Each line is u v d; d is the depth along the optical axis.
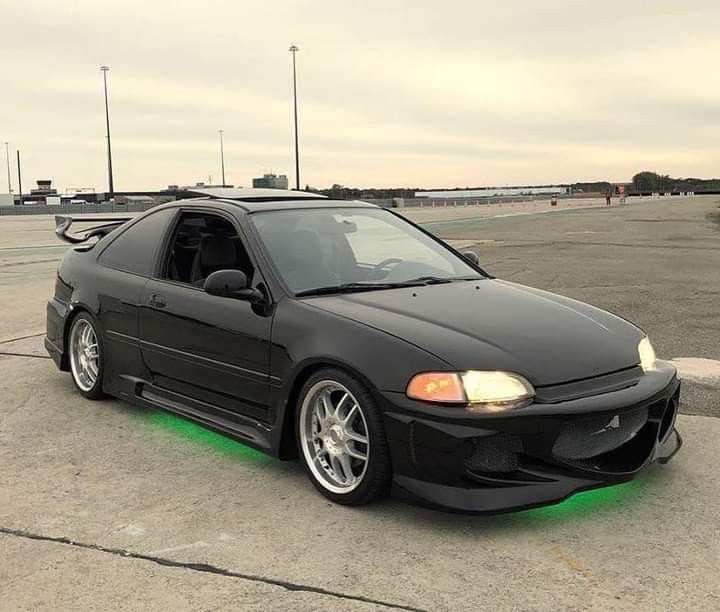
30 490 3.58
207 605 2.57
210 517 3.26
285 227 4.21
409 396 3.07
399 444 3.10
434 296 3.84
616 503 3.35
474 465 3.01
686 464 3.80
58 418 4.71
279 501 3.42
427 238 4.85
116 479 3.71
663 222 32.84
